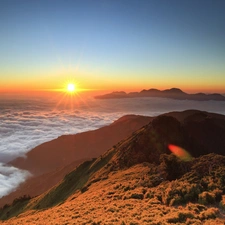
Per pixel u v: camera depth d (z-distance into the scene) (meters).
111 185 27.64
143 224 12.32
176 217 12.84
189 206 14.61
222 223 11.82
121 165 44.94
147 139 52.84
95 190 29.55
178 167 24.14
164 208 15.11
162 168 25.55
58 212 20.61
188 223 12.16
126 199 18.84
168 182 21.75
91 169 56.53
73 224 14.27
